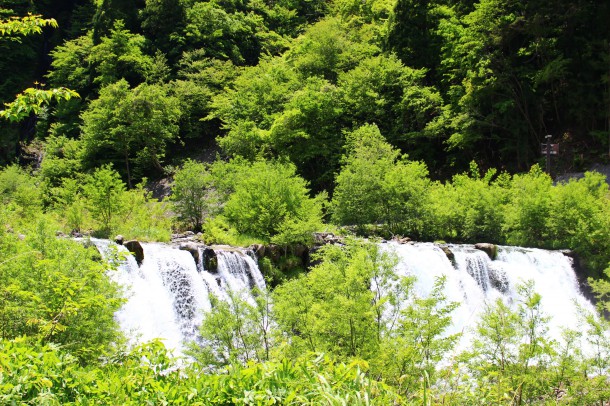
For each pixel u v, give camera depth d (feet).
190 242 66.59
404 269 61.77
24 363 15.11
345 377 16.43
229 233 72.43
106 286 27.63
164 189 129.39
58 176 125.70
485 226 81.82
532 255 69.10
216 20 181.37
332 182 119.96
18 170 115.85
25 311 22.85
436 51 137.69
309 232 67.00
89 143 129.29
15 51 181.06
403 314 27.94
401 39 138.41
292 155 119.75
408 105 118.73
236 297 31.40
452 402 23.54
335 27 152.35
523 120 115.85
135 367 17.15
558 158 111.86
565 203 74.02
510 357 28.22
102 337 25.75
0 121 160.66
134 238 68.54
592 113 112.68
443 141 121.49
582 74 113.80
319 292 31.63
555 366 28.68
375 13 172.04
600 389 27.91
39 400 14.16
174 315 53.67
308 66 143.95
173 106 136.67
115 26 159.74
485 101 117.08
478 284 67.26
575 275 69.10
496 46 118.11
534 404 27.91
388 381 24.68
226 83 158.10
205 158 144.05
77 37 204.23
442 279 29.66
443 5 140.67
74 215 70.95
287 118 117.19
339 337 28.17
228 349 29.63
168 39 174.09
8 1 189.67
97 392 15.12
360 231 84.48
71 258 27.45
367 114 124.98
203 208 87.04
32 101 23.32
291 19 217.15
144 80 160.45
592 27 115.96
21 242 28.12
